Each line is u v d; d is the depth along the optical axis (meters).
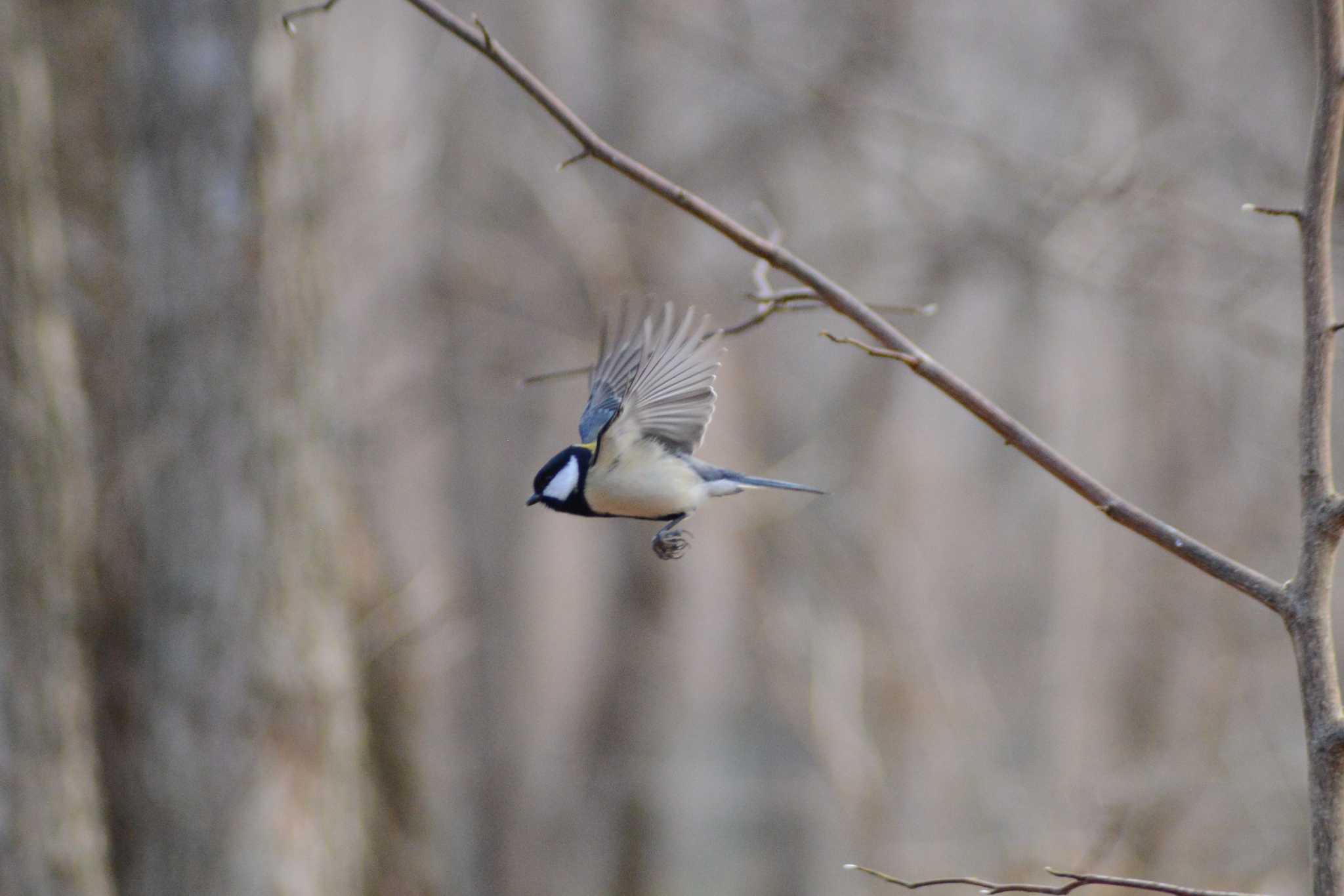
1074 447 21.02
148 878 9.55
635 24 17.08
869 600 17.30
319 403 10.06
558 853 18.02
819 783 17.83
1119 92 16.94
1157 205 14.25
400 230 16.56
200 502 9.55
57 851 8.15
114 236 10.45
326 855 9.91
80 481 8.50
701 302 16.86
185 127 9.51
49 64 10.55
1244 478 18.70
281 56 9.71
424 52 15.86
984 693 18.36
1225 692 17.34
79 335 10.24
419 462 17.83
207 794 9.53
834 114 15.91
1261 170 15.57
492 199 17.45
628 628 18.09
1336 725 3.79
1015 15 17.55
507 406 17.86
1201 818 15.05
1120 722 18.58
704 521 16.97
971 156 15.34
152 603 9.62
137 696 9.60
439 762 16.22
